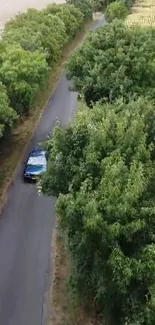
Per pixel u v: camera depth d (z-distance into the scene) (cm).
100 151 2333
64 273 2784
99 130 2372
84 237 2020
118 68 3509
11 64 3819
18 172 3766
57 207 2131
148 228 2006
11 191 3559
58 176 2447
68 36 6241
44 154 3753
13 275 2794
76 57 3850
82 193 2078
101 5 8462
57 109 4841
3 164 3862
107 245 1970
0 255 2955
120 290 1927
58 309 2553
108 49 3656
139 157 2252
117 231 1934
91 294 2377
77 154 2450
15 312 2553
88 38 3969
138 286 1927
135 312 1869
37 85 4034
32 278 2770
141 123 2394
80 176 2275
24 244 3042
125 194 2008
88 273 2164
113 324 2170
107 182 2083
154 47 3653
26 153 4016
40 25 5422
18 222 3250
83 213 2031
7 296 2648
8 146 4106
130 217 1995
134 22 6122
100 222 1956
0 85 3631
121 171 2112
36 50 4275
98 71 3553
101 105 3112
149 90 3434
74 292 2423
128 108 2697
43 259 2914
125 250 2023
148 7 7381
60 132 2545
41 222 3244
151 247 1878
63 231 2541
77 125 2556
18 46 4056
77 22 6706
